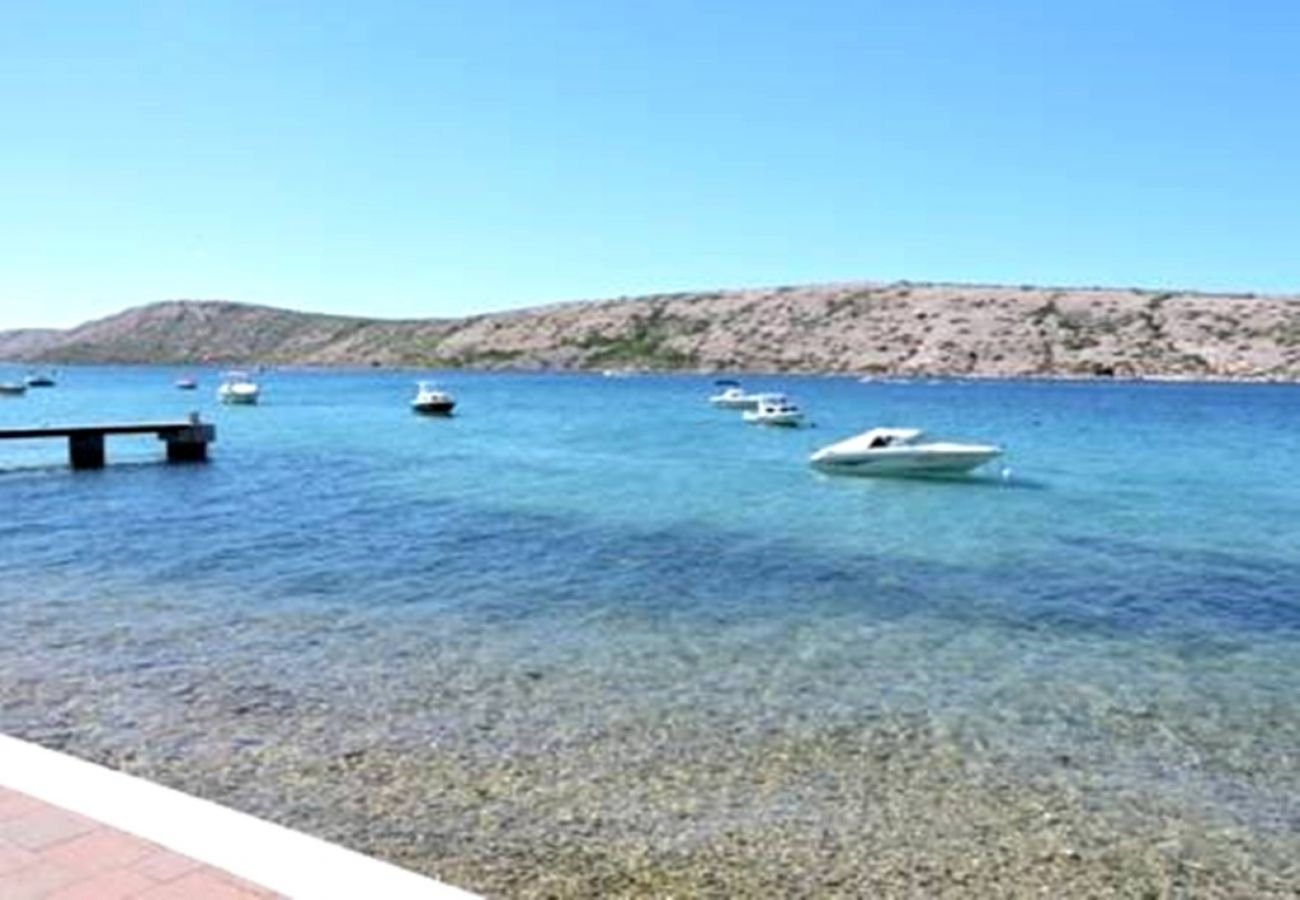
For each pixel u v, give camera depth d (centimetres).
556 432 6047
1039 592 1700
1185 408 8412
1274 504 2931
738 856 735
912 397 10194
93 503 2788
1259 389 12081
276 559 1928
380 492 3078
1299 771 920
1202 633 1431
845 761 924
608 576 1794
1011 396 10431
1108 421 6850
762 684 1156
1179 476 3678
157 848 515
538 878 696
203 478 3462
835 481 3456
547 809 811
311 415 7881
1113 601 1636
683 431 6109
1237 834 787
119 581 1706
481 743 955
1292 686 1179
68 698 1071
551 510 2695
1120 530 2420
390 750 934
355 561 1912
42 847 515
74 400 10469
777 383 13762
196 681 1137
